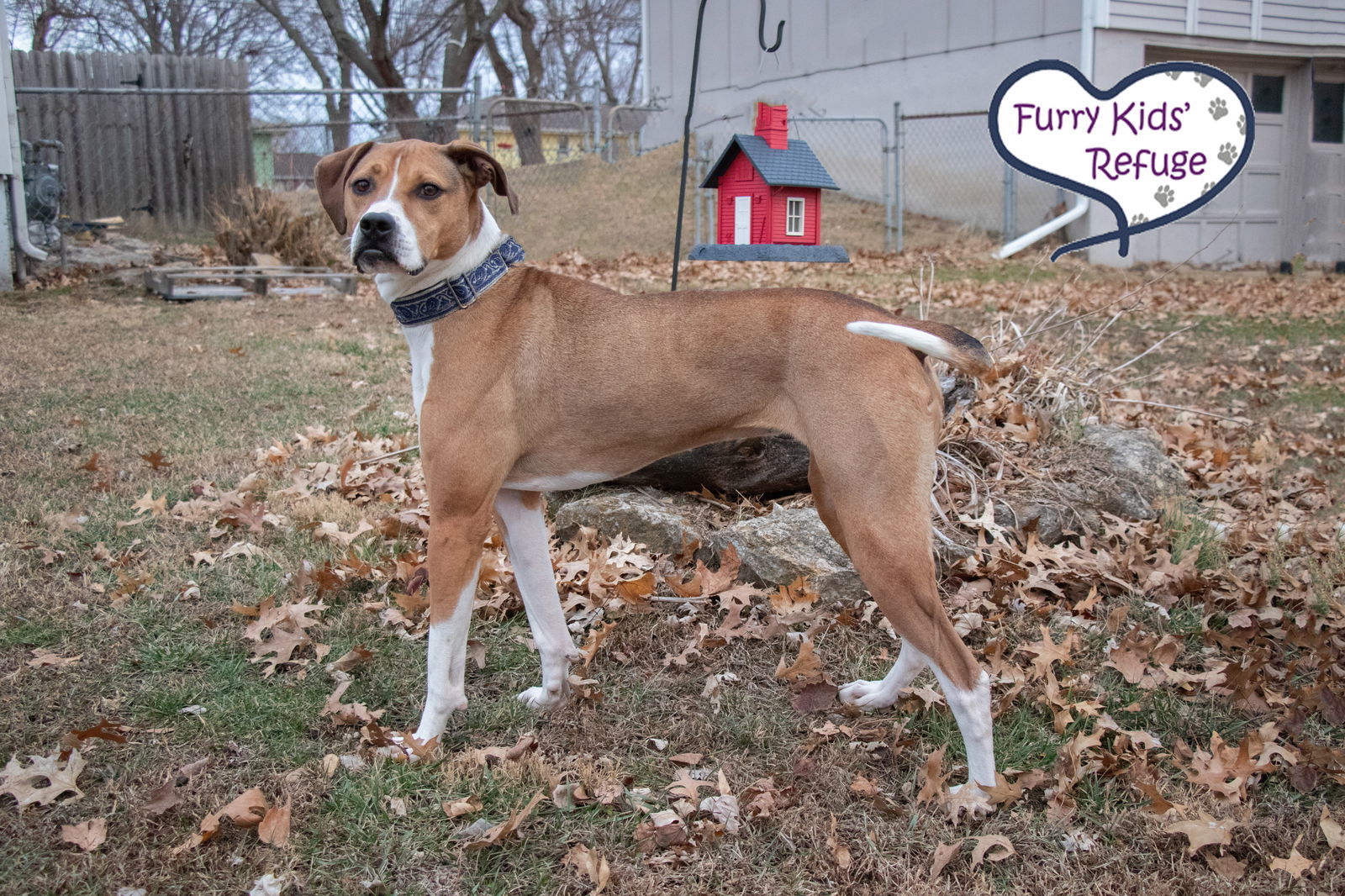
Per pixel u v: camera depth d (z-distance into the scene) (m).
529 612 3.38
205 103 15.23
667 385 3.06
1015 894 2.60
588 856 2.65
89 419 6.33
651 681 3.61
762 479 4.73
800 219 4.32
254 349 8.48
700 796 3.01
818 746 3.24
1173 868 2.69
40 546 4.46
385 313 10.43
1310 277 14.59
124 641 3.75
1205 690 3.53
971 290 11.74
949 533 4.46
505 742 3.27
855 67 18.02
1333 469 5.94
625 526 4.56
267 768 3.06
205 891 2.57
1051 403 5.49
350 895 2.58
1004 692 3.53
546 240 15.06
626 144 20.45
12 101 10.62
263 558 4.48
